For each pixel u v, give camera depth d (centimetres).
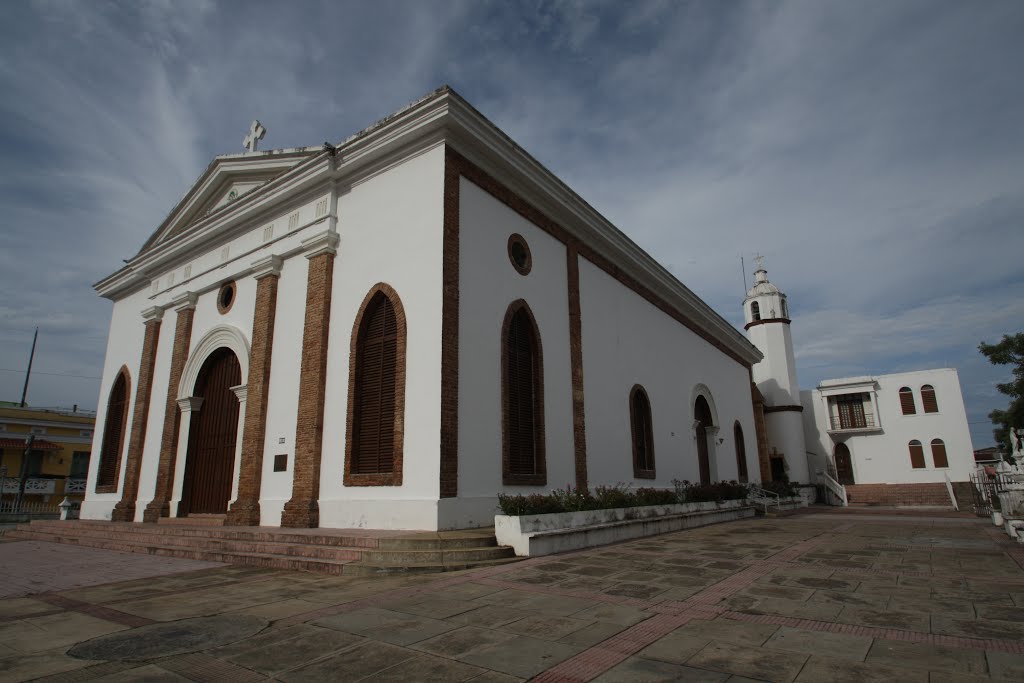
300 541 1027
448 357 1147
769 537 1317
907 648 489
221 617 633
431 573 852
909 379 3481
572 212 1617
